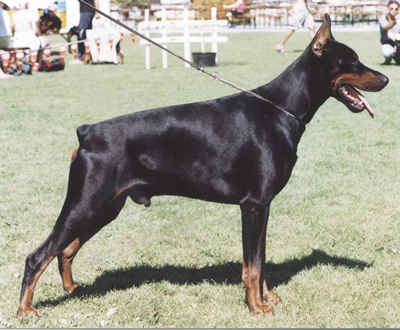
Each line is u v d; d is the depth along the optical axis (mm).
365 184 6625
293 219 5664
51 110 10734
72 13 18734
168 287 4250
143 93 12133
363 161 7488
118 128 3639
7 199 6270
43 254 3625
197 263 4750
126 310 3881
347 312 3789
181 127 3672
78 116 10203
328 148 8141
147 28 16141
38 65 16000
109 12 17672
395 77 13586
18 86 13484
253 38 25609
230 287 4207
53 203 6195
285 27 31859
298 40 24016
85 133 3658
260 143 3660
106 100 11547
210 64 16016
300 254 4828
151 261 4809
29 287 3678
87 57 17781
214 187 3738
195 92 11961
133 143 3629
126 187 3670
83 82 13906
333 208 5918
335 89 3852
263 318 3701
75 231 3613
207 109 3760
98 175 3574
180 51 21109
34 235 5332
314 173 7078
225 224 5633
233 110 3744
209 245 5102
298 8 18922
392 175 6914
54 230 3627
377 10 31406
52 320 3721
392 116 9945
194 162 3689
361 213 5738
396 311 3764
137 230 5492
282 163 3709
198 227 5559
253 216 3705
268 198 3686
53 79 14531
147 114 3709
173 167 3686
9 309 3883
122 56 17719
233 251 4961
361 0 32125
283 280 4336
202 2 31734
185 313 3832
